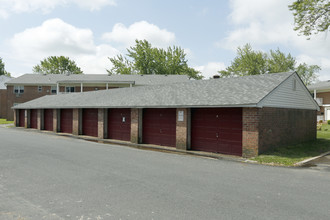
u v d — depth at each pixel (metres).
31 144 15.12
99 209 5.00
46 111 27.42
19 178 7.31
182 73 60.66
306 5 18.42
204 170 8.53
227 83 15.09
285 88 13.20
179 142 14.33
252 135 11.16
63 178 7.33
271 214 4.79
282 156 10.90
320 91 35.78
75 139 18.95
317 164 9.68
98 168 8.69
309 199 5.62
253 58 55.34
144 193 5.99
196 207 5.11
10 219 4.54
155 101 15.85
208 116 13.48
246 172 8.26
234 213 4.82
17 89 42.75
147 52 60.06
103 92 24.77
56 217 4.62
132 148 14.40
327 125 27.59
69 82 39.19
